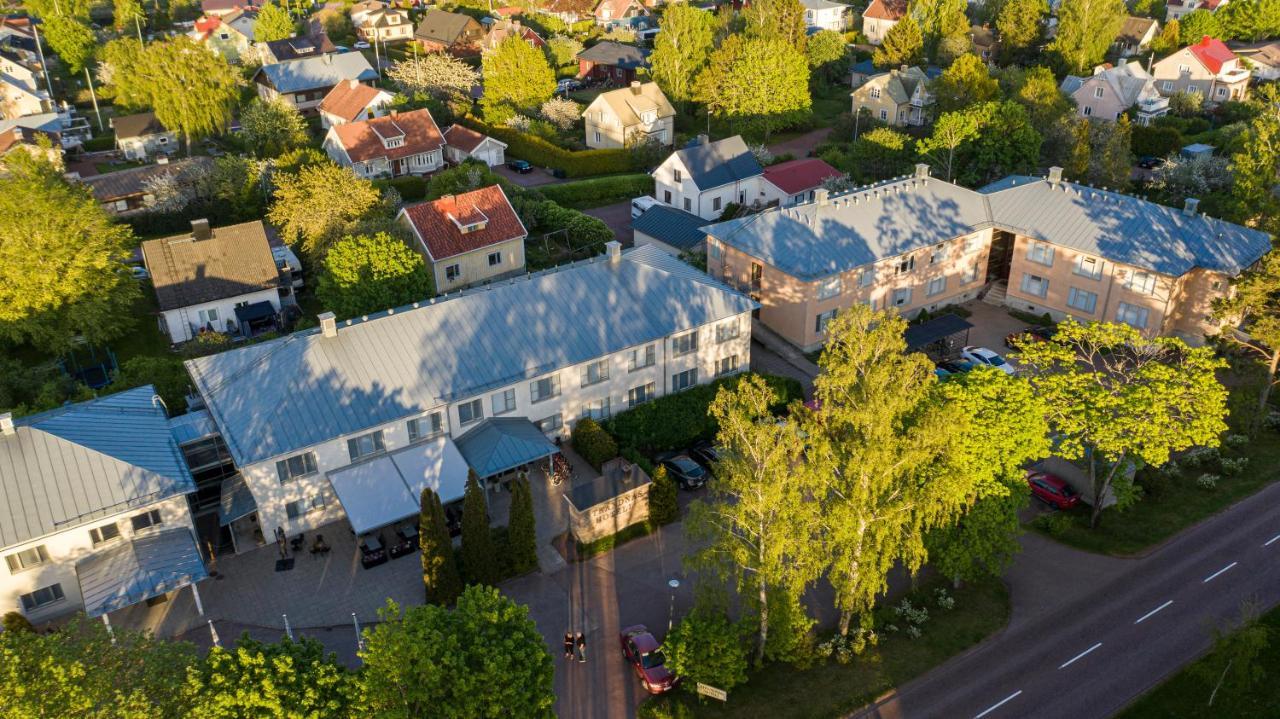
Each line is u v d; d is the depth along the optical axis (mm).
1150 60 147500
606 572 50906
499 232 83812
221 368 54500
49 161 100938
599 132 125250
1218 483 56281
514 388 57938
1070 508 55000
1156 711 40969
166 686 32312
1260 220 77000
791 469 40844
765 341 74375
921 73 133875
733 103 124875
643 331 61969
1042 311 77688
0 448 47094
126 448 50094
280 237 93562
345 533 53875
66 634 34156
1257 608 42344
